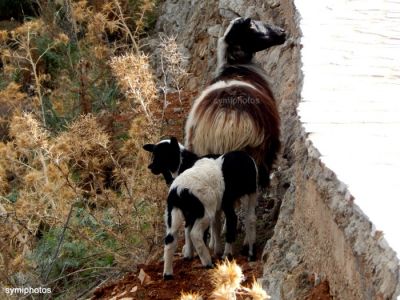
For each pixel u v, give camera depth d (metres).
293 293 6.24
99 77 14.48
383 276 4.64
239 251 8.05
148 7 14.88
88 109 14.00
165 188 9.20
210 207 7.29
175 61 11.30
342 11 9.28
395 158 5.92
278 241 7.26
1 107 14.19
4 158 10.89
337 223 5.51
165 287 7.36
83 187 11.12
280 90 10.54
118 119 13.37
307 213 6.54
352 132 6.41
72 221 9.88
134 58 9.80
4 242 9.29
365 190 5.41
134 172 9.45
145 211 9.70
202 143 7.97
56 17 17.36
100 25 14.20
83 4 14.80
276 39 9.02
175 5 17.95
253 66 8.84
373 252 4.86
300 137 7.15
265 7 12.58
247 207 7.72
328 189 5.80
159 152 7.86
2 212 10.05
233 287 4.34
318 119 6.66
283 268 6.73
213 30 14.66
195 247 7.38
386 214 5.06
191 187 7.22
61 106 13.82
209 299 6.81
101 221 9.73
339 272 5.51
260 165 8.02
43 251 9.62
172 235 7.34
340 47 8.25
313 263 6.26
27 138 9.66
